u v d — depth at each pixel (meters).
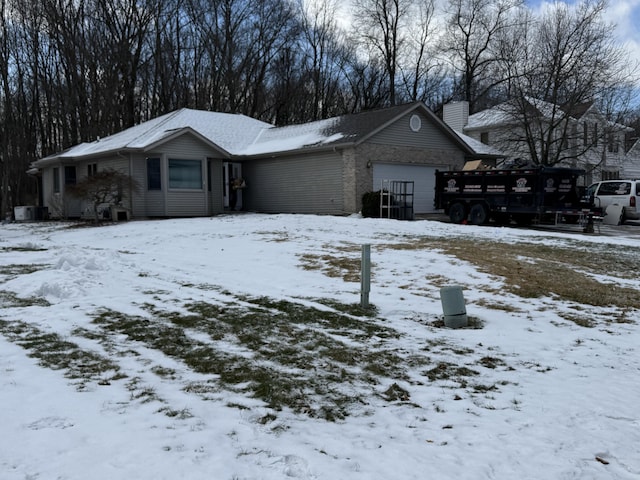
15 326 6.27
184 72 37.62
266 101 40.78
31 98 34.97
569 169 17.31
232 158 23.58
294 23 40.50
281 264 10.60
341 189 20.91
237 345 5.73
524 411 4.18
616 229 18.56
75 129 33.78
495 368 5.19
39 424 3.66
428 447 3.54
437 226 16.66
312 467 3.20
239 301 7.73
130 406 4.04
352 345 5.81
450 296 6.61
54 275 8.94
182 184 21.53
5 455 3.20
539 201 16.83
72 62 33.12
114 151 20.48
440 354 5.57
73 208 23.77
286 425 3.81
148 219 20.45
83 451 3.28
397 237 14.23
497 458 3.40
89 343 5.68
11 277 9.27
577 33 27.25
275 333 6.19
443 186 19.66
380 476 3.13
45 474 2.99
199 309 7.24
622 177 39.50
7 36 32.22
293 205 22.95
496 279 9.12
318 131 23.41
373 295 8.14
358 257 11.04
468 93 44.97
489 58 42.81
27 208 24.84
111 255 11.30
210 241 13.80
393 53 44.25
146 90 36.38
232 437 3.57
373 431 3.77
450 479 3.12
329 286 8.75
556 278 9.29
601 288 8.66
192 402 4.16
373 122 21.38
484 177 18.27
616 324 6.79
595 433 3.79
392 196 19.77
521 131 30.75
